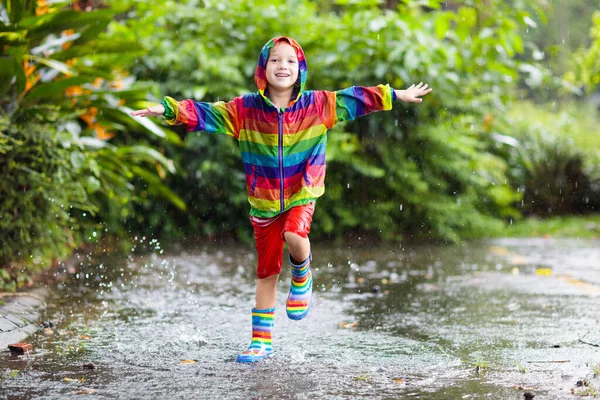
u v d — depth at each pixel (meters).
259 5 9.21
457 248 8.62
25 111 5.68
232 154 8.86
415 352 3.75
